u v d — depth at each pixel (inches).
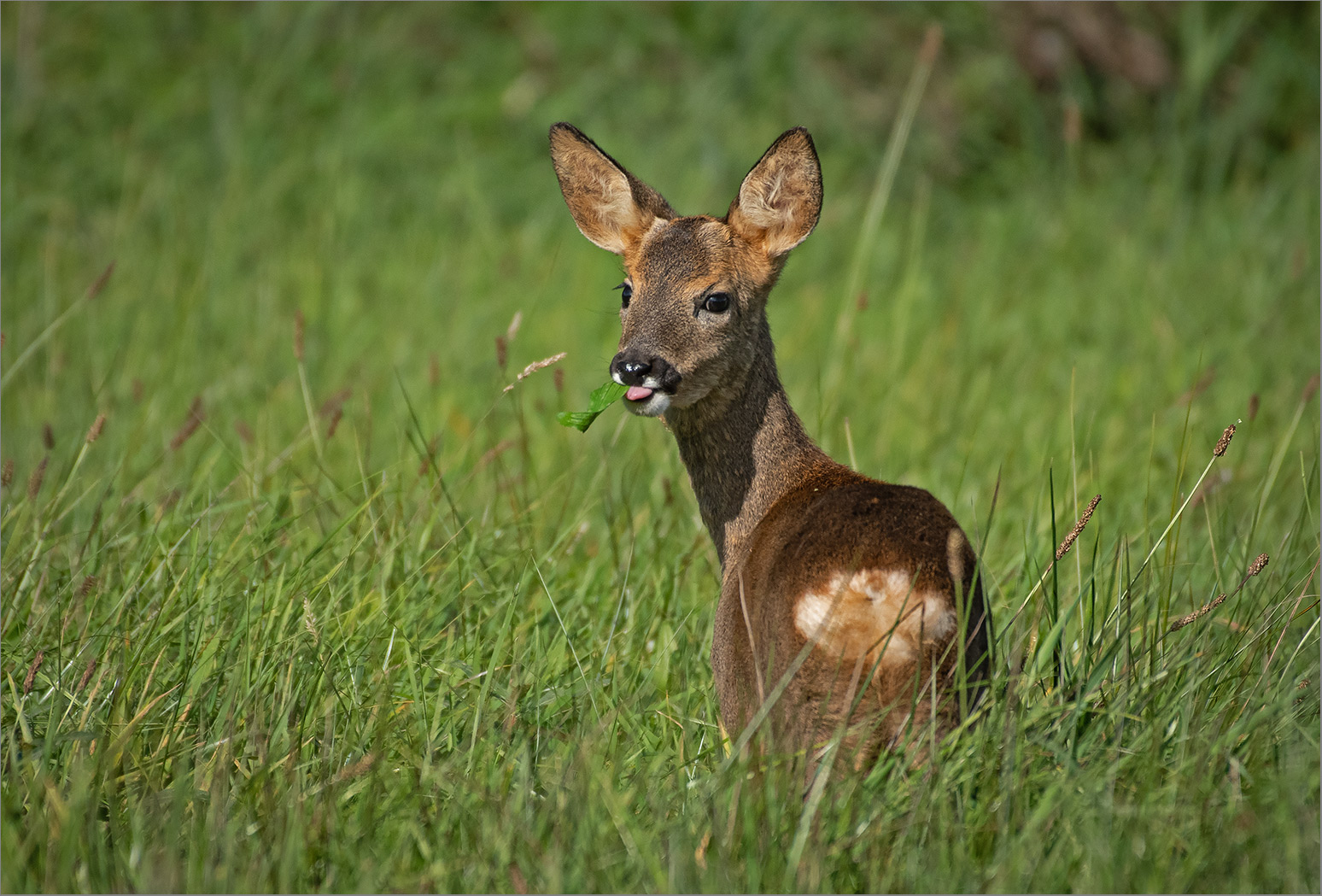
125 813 273.9
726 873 242.8
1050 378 578.9
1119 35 1035.3
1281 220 845.8
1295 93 1027.3
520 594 364.5
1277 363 594.2
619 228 365.4
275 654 316.5
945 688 262.8
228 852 251.0
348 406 539.5
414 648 334.0
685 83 933.8
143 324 605.3
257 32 914.1
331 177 786.2
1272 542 414.3
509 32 968.3
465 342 609.9
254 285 674.2
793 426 337.7
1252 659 309.7
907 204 871.7
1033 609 319.6
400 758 291.9
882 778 262.8
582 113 896.3
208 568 351.9
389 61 928.3
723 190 835.4
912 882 243.4
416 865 260.1
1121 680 301.3
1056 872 244.2
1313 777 269.3
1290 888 244.2
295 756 286.2
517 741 296.5
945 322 627.5
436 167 849.5
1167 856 247.3
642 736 303.0
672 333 323.3
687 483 450.9
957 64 981.8
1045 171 915.4
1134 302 679.1
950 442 494.9
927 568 261.6
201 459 478.9
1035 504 413.7
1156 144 976.9
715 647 310.0
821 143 900.0
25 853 249.6
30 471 472.7
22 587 363.9
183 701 306.3
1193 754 280.1
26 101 831.7
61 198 768.9
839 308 654.5
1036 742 272.2
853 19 981.8
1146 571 354.6
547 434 522.0
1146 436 499.2
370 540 388.2
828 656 264.5
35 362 584.4
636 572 387.2
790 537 283.7
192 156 827.4
